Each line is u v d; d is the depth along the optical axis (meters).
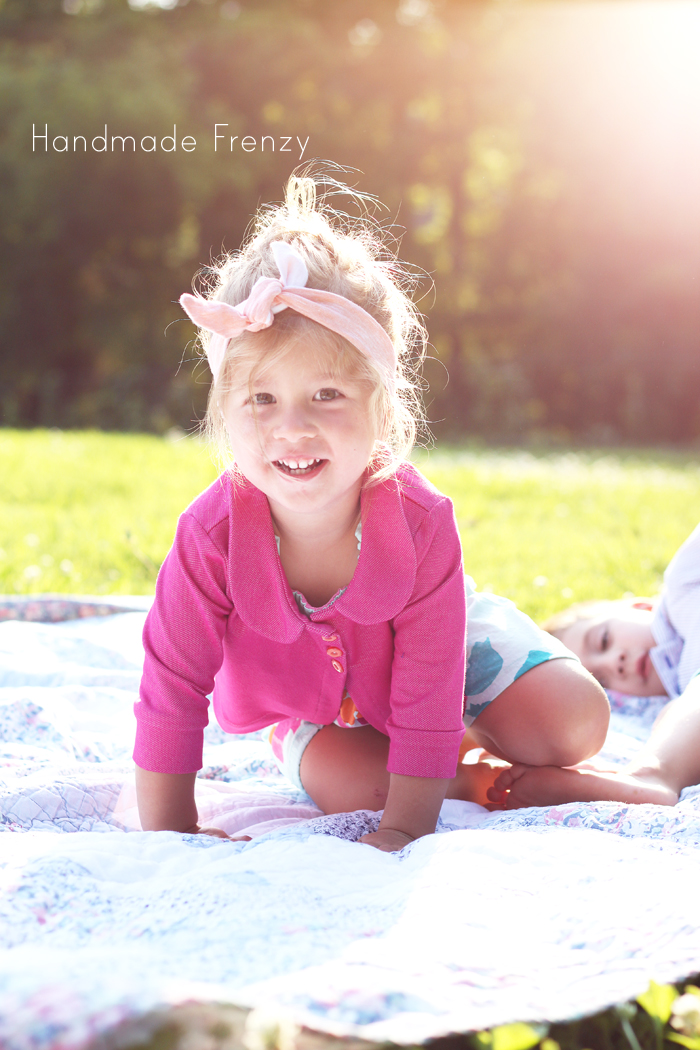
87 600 3.21
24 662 2.64
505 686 1.89
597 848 1.43
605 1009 1.04
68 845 1.49
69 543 4.60
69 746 2.10
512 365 20.16
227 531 1.66
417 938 1.18
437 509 1.69
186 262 19.16
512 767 1.95
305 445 1.51
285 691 1.83
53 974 0.91
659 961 1.14
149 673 1.73
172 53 18.28
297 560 1.70
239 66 18.39
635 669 2.67
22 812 1.75
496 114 19.34
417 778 1.70
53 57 18.97
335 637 1.68
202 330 1.75
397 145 19.28
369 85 19.19
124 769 2.03
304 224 1.72
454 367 20.05
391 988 1.02
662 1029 1.06
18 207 17.73
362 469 1.57
